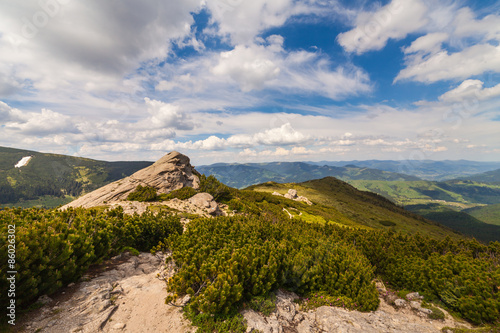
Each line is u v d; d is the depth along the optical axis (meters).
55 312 7.96
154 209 38.09
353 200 164.25
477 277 11.83
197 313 8.88
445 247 20.30
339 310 10.77
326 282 12.92
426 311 11.02
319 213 80.50
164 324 8.29
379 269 17.55
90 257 10.78
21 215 11.72
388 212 151.25
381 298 13.30
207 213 43.69
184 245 13.94
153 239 18.69
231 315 8.89
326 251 15.16
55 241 8.95
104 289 9.99
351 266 13.17
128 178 53.25
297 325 9.41
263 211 50.00
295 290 12.53
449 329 9.00
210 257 11.75
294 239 17.17
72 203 44.78
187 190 52.47
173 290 10.04
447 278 12.60
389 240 21.36
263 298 10.27
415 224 136.00
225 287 8.80
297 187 172.38
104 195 46.25
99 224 14.03
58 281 8.81
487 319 9.66
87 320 7.81
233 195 63.91
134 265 13.71
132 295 10.06
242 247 13.18
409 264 15.31
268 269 11.19
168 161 58.81
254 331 8.18
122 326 7.89
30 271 7.75
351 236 23.86
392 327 9.28
